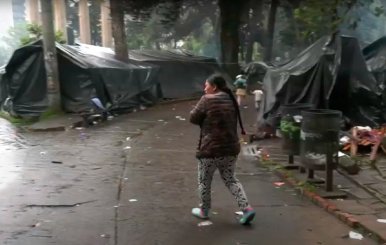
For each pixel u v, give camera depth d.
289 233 5.28
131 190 7.08
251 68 25.98
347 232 5.32
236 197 5.55
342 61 12.19
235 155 5.53
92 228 5.41
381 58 14.29
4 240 5.00
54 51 16.19
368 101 12.10
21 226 5.44
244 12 31.47
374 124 11.82
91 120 14.78
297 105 8.94
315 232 5.31
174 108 19.77
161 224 5.57
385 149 9.22
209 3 34.16
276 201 6.53
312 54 12.30
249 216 5.48
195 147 10.91
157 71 21.62
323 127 6.65
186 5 33.84
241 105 19.56
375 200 6.40
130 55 24.48
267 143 11.16
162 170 8.47
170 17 33.09
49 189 7.07
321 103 11.78
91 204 6.34
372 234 5.15
